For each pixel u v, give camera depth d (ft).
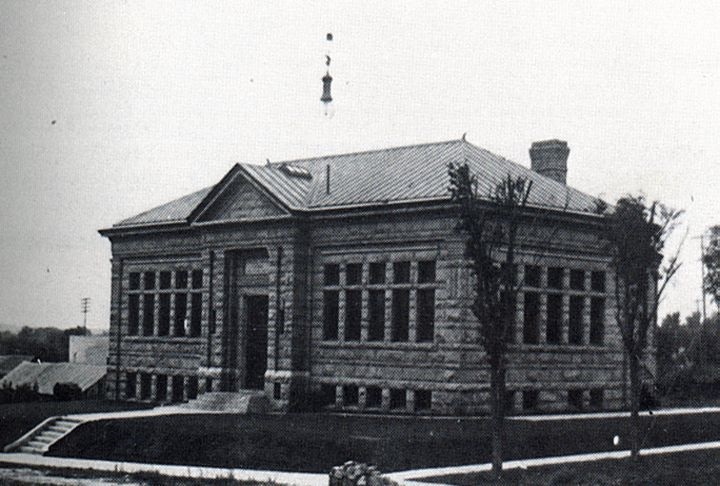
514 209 120.16
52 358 408.26
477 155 179.32
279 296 171.42
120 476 121.08
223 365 180.04
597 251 173.47
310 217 170.09
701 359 281.33
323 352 168.76
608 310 175.63
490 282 119.24
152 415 160.45
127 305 207.41
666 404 204.03
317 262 171.01
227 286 181.37
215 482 114.42
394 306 161.17
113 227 207.51
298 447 128.06
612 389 175.42
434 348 154.61
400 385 158.30
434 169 171.83
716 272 314.96
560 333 167.73
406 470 120.47
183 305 197.26
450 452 126.11
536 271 164.45
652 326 187.93
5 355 396.16
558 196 173.47
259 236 175.52
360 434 129.59
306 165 196.54
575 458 129.49
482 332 118.21
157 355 199.52
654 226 129.90
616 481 113.09
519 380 159.94
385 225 161.89
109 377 208.64
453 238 152.97
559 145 198.90
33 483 113.19
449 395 152.05
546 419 151.53
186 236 195.62
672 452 135.54
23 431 156.76
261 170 179.63
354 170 185.37
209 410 172.96
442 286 154.20
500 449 115.03
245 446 131.54
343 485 105.09
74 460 137.90
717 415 171.94
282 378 168.25
